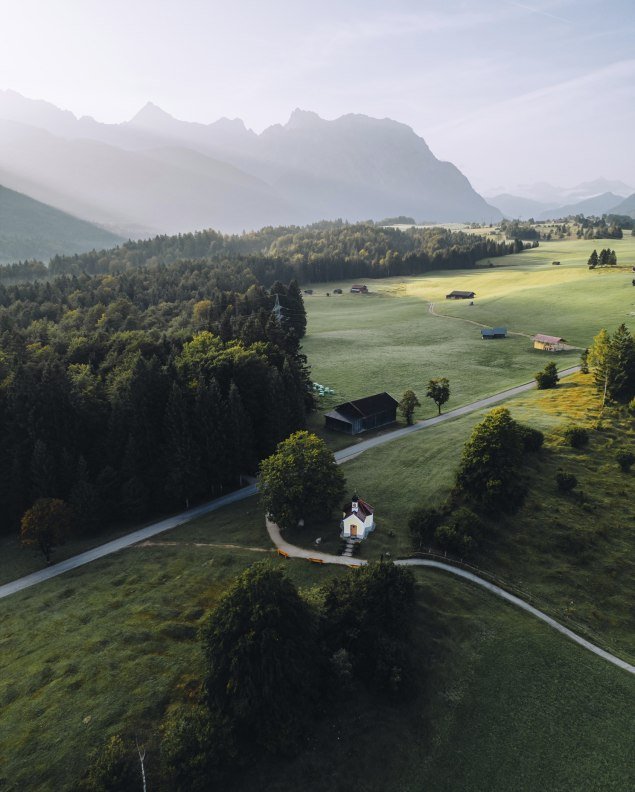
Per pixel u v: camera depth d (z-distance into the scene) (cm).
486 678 4241
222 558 5953
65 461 7381
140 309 18000
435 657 4359
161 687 4125
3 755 3722
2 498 7494
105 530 7262
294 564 5650
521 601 5094
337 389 12044
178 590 5419
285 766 3531
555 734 3856
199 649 4481
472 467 6328
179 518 7362
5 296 18962
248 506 7394
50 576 6247
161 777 3412
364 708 3934
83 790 3288
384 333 17025
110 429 7725
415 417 10156
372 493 7031
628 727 3928
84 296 18275
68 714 3975
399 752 3688
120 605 5300
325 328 18362
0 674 4569
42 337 12800
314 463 6331
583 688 4209
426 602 4881
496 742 3791
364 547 5862
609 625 4884
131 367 8856
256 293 18488
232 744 3447
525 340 14675
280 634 3822
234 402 7994
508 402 10006
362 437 9312
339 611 4325
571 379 10525
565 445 7406
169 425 7569
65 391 7906
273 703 3603
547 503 6275
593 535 5778
